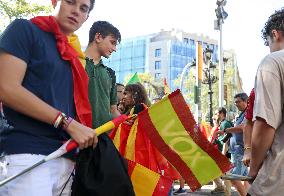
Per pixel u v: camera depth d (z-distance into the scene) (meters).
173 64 95.75
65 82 2.35
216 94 36.41
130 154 3.56
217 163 2.85
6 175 2.13
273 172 2.60
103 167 2.29
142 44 99.44
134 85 5.08
